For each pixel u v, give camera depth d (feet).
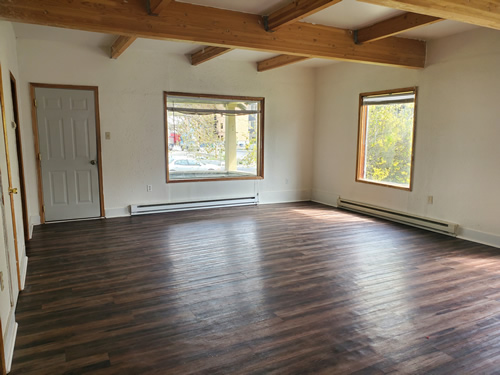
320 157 23.61
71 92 17.39
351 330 8.06
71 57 17.21
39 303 9.29
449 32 14.96
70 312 8.83
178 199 20.67
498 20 9.86
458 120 15.26
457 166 15.44
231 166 22.15
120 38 15.56
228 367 6.75
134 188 19.39
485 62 14.15
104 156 18.43
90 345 7.44
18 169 13.56
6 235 7.98
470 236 15.06
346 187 21.65
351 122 20.94
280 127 23.00
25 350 7.24
